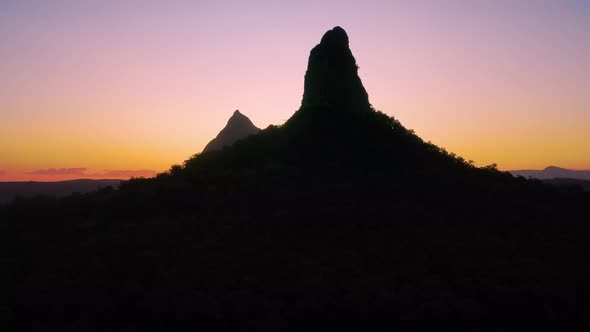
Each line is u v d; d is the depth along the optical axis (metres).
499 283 38.62
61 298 35.50
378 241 45.19
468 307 34.38
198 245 44.03
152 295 35.28
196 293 35.19
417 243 44.88
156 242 44.44
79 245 45.06
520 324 34.16
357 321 33.62
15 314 34.34
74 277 39.47
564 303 35.56
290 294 36.47
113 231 48.50
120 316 34.28
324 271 39.44
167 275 38.62
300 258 41.84
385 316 33.91
